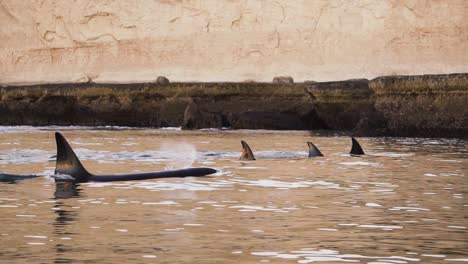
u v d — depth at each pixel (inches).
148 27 4478.3
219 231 863.1
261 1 4370.1
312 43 4298.7
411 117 2854.3
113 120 3410.4
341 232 862.5
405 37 4200.3
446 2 4170.8
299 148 2080.5
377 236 841.5
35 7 4596.5
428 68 4121.6
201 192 1187.3
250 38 4360.2
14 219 935.7
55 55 4581.7
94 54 4534.9
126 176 1348.4
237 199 1114.7
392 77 3198.8
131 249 765.3
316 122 3129.9
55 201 1086.4
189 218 948.6
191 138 2498.8
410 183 1310.3
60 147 1342.3
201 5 4419.3
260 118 3112.7
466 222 931.3
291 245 790.5
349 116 3088.1
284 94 3304.6
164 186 1256.2
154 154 1872.5
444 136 2778.1
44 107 3476.9
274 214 982.4
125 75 4439.0
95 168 1546.5
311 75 4207.7
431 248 780.0
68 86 3678.6
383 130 2805.1
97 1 4520.2
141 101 3415.4
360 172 1481.3
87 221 924.0
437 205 1064.8
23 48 4606.3
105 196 1137.4
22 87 3695.9
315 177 1396.4
